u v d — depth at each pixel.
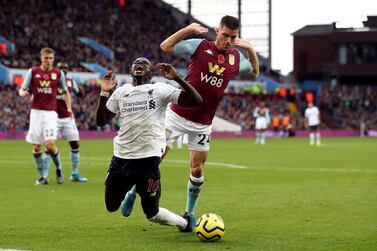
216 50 11.41
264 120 49.62
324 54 87.88
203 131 11.40
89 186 17.47
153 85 9.68
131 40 72.06
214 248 9.21
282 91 75.38
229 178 19.83
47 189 16.69
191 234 10.34
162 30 76.94
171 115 11.62
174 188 16.98
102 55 66.62
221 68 11.38
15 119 53.75
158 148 9.67
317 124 47.91
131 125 9.57
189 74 11.52
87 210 12.83
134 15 76.12
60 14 68.25
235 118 68.38
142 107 9.55
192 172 11.21
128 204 10.45
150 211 9.90
